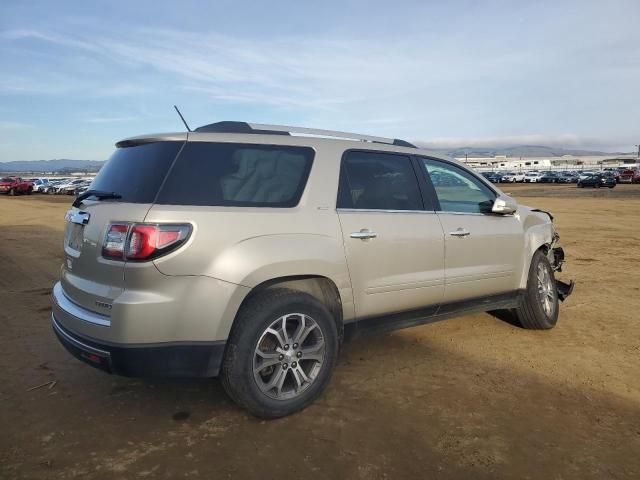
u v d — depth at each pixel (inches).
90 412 130.0
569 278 297.4
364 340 185.3
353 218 139.5
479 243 171.9
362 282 140.3
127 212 114.6
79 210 131.6
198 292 113.5
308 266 127.6
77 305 123.8
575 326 204.4
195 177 120.6
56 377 151.9
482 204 182.4
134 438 117.3
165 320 111.7
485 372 156.8
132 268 110.9
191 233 113.3
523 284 189.3
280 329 124.4
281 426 123.0
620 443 116.8
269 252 121.3
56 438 117.1
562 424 125.1
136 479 101.4
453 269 164.1
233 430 121.0
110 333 110.9
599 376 154.6
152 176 119.6
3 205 1121.4
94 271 119.1
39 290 266.8
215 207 118.8
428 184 164.7
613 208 920.3
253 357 120.1
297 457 109.8
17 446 113.6
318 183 136.4
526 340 187.0
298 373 128.1
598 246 434.9
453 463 108.2
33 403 134.9
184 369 114.6
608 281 289.3
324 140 144.3
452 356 169.9
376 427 122.8
